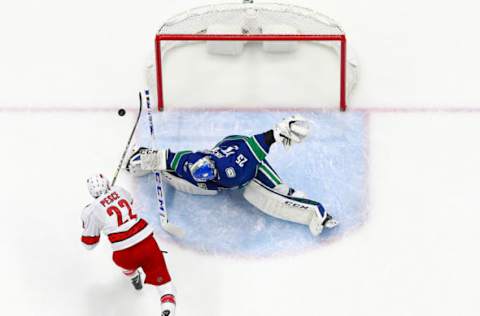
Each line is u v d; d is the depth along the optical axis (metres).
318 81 32.53
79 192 30.38
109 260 29.06
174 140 31.23
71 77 32.97
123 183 30.48
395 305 27.97
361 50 33.44
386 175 30.48
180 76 32.78
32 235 29.50
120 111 29.91
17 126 31.75
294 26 33.06
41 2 34.94
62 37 34.12
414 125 31.52
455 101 32.06
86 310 28.16
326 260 28.78
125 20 34.53
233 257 28.94
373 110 31.89
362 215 29.67
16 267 28.91
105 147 31.23
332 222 28.66
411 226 29.41
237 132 31.38
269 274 28.55
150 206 30.05
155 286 27.66
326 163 30.77
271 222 29.64
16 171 30.80
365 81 32.56
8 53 33.69
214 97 32.22
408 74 32.75
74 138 31.44
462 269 28.56
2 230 29.59
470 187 30.20
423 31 33.94
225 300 28.12
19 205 30.11
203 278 28.53
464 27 34.03
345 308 27.91
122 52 33.62
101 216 26.31
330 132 31.38
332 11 34.53
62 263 29.00
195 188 29.70
